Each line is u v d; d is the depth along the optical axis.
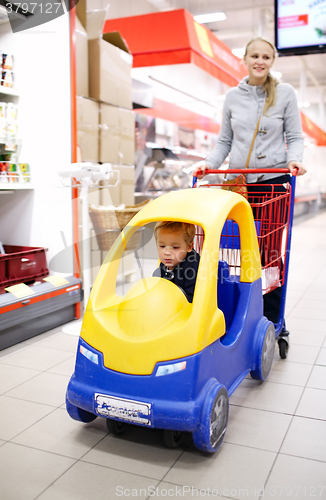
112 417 1.58
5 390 2.14
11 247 3.29
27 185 3.08
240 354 1.92
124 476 1.50
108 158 4.23
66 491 1.42
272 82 2.60
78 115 3.73
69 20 2.93
